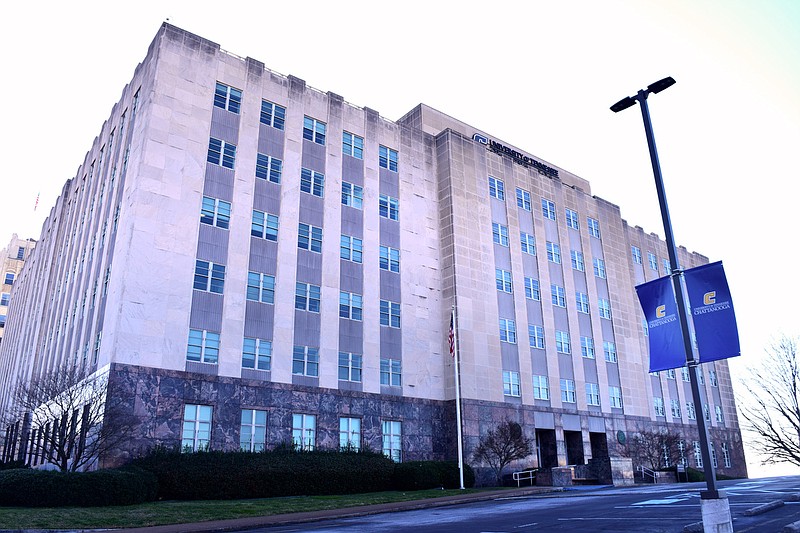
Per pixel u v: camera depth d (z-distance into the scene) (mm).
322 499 29234
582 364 52281
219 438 33312
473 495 31359
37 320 56969
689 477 47062
